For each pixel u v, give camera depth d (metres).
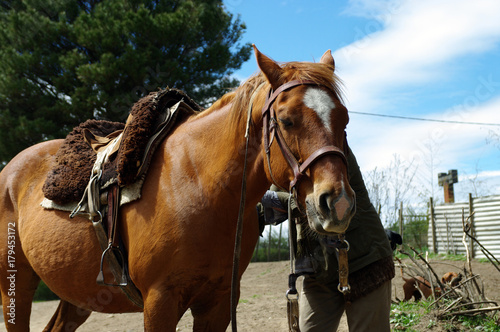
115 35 11.18
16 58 11.45
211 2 12.93
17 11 13.20
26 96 11.66
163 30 11.26
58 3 12.22
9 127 11.45
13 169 3.19
